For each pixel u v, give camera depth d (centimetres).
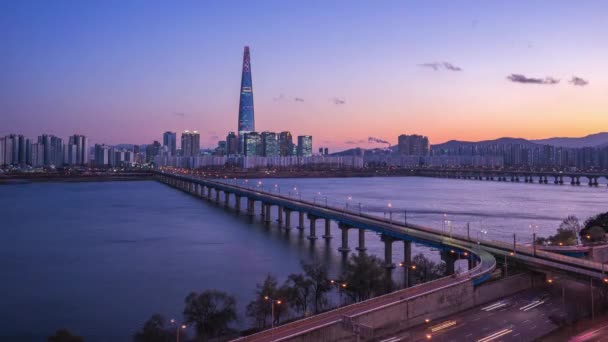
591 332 9219
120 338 10569
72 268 16500
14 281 14888
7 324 11431
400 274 15325
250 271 16012
